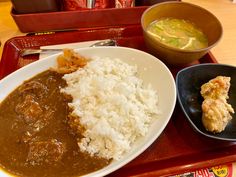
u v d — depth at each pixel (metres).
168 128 0.21
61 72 0.25
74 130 0.20
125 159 0.18
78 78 0.24
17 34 0.30
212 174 0.19
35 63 0.24
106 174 0.17
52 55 0.25
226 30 0.31
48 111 0.22
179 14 0.28
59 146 0.19
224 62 0.27
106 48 0.25
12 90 0.23
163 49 0.24
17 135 0.20
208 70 0.24
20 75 0.24
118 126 0.20
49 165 0.18
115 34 0.30
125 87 0.22
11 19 0.31
